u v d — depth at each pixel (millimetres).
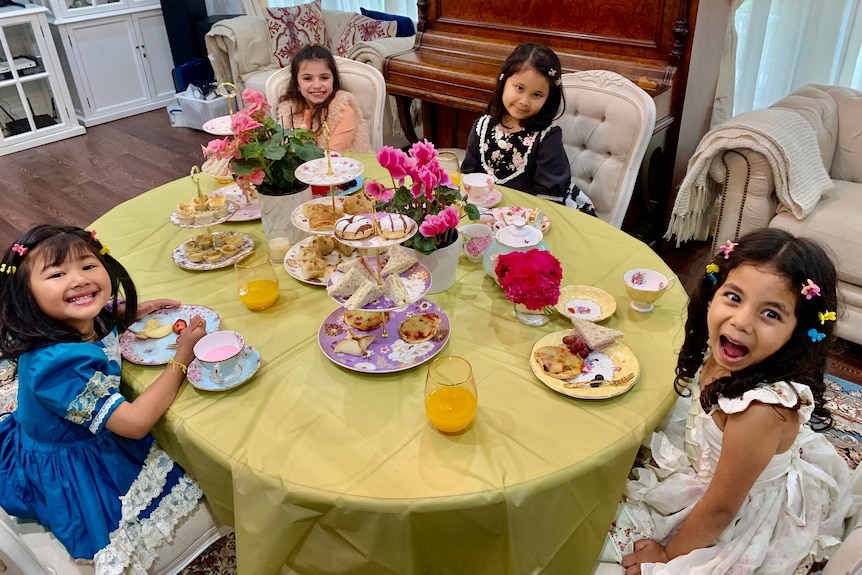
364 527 929
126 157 4129
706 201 2506
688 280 2670
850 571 875
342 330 1255
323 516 938
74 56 4430
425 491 917
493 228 1592
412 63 3082
